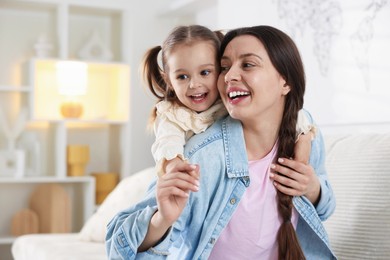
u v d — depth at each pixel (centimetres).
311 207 142
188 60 141
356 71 243
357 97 243
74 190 430
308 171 138
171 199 126
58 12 403
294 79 138
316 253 148
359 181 185
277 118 140
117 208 295
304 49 278
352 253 179
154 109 151
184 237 139
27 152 404
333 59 258
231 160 137
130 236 131
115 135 431
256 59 132
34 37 416
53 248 277
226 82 134
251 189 138
